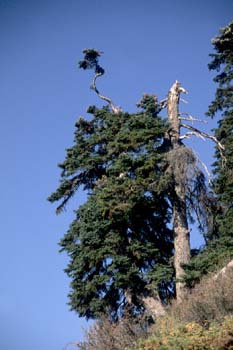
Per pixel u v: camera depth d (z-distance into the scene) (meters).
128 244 23.98
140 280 23.14
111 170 24.94
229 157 25.33
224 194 24.28
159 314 21.22
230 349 12.84
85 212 24.48
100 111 28.30
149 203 24.75
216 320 15.39
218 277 18.09
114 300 23.31
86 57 29.80
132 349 15.32
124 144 25.62
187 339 13.47
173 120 27.38
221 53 27.73
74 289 23.84
